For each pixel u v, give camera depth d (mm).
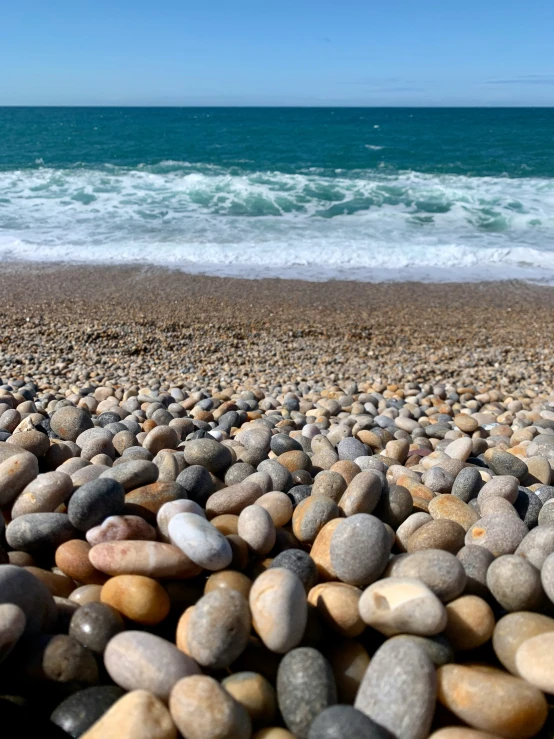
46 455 545
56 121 12469
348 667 319
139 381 1244
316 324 1733
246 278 2184
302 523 434
